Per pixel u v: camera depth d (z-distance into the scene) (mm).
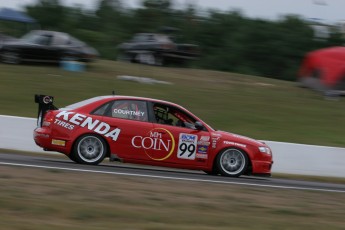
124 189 19016
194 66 86938
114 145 25609
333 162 35156
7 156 27109
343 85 57250
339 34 91938
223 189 21312
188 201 18000
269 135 41250
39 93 46594
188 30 99312
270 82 65500
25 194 16609
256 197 20156
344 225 16344
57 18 106062
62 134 25281
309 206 19297
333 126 45625
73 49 57875
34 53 56312
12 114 40125
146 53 68000
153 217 15086
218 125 42750
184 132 26438
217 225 14930
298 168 34625
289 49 90000
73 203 15930
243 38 92000
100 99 26094
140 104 26359
